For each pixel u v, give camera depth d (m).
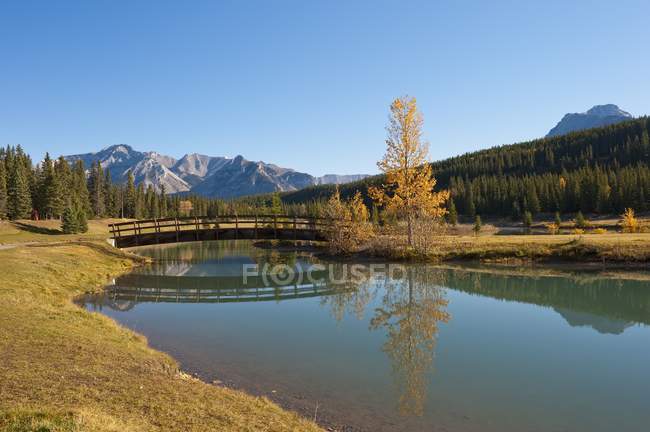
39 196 83.19
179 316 18.95
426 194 35.34
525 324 17.11
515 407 9.50
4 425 5.59
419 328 16.67
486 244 35.84
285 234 42.28
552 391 10.43
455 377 11.35
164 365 11.12
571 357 13.05
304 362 12.48
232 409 7.95
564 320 17.72
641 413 9.20
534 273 28.62
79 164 110.81
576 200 104.06
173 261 43.84
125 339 13.43
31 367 8.59
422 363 12.48
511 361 12.66
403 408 9.34
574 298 21.83
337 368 11.98
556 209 107.19
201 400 8.13
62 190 89.62
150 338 15.06
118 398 7.50
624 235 40.22
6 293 17.39
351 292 25.08
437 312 19.44
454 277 28.27
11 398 6.80
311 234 42.22
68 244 37.38
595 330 16.20
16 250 29.59
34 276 22.73
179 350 13.52
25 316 13.20
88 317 15.09
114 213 117.00
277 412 8.39
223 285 28.56
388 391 10.33
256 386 10.47
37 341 10.65
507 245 34.78
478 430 8.38
